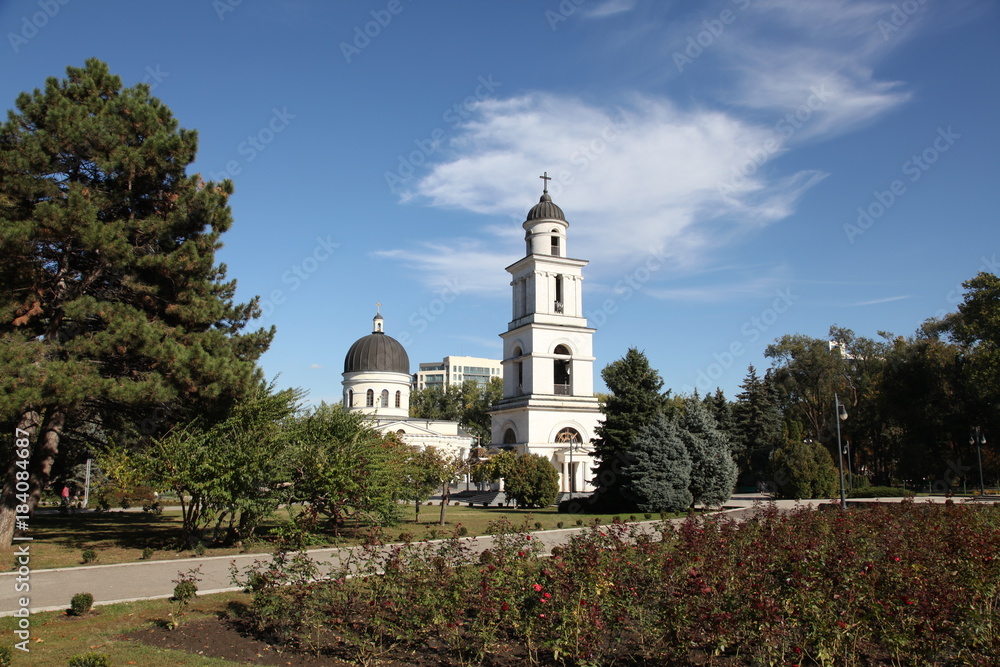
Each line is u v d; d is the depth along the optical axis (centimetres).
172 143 2345
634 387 4172
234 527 2472
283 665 1062
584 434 5669
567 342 5809
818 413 7106
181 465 2225
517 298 6112
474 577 1188
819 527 1773
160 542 2497
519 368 6000
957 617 1002
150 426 2552
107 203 2278
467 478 6869
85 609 1384
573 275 5931
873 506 2408
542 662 1061
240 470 2253
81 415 2689
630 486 3825
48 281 2302
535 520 3444
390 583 1190
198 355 2192
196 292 2431
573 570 1142
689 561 1274
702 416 4191
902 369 5912
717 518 2003
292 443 2514
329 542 2495
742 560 1172
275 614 1212
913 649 982
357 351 7419
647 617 1095
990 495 4828
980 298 5034
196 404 2367
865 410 6538
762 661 964
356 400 7306
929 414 5628
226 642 1188
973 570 1177
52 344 2189
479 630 1073
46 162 2136
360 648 1099
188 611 1402
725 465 4028
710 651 1018
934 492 5497
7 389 1920
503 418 5994
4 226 1958
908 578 1104
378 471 2594
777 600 1029
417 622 1116
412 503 5203
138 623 1320
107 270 2366
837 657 1007
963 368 5234
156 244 2423
